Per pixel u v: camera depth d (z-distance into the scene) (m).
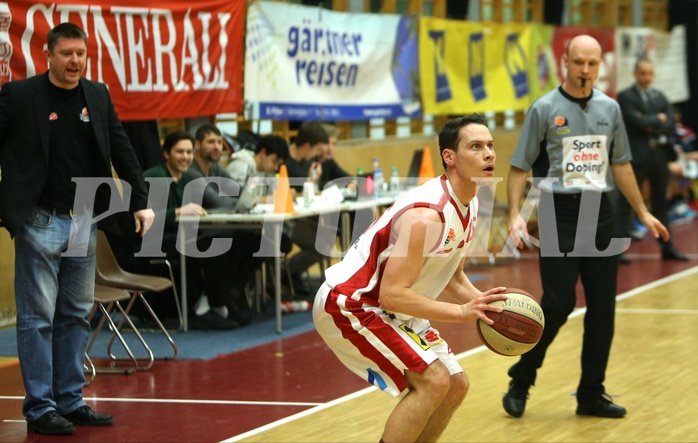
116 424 5.67
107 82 8.19
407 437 4.10
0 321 8.37
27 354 5.44
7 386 6.62
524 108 14.48
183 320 8.38
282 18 10.21
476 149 4.14
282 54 10.24
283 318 9.05
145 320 8.77
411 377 4.14
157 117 8.66
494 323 4.15
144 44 8.51
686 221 16.53
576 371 6.95
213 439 5.34
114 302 7.47
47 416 5.45
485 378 6.74
